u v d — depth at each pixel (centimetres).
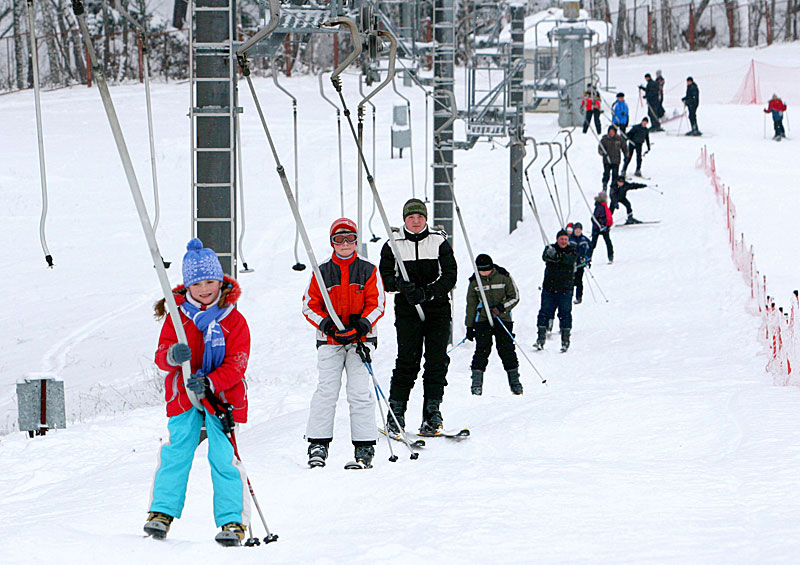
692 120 7412
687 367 2567
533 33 9362
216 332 1018
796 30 17700
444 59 3594
